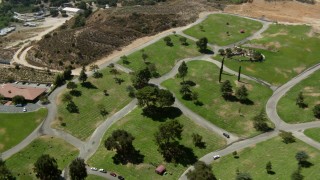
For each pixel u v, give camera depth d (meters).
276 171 130.75
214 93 186.88
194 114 171.75
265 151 146.12
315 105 175.38
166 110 173.12
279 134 157.00
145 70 189.00
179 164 142.50
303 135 156.12
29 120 168.50
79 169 130.00
